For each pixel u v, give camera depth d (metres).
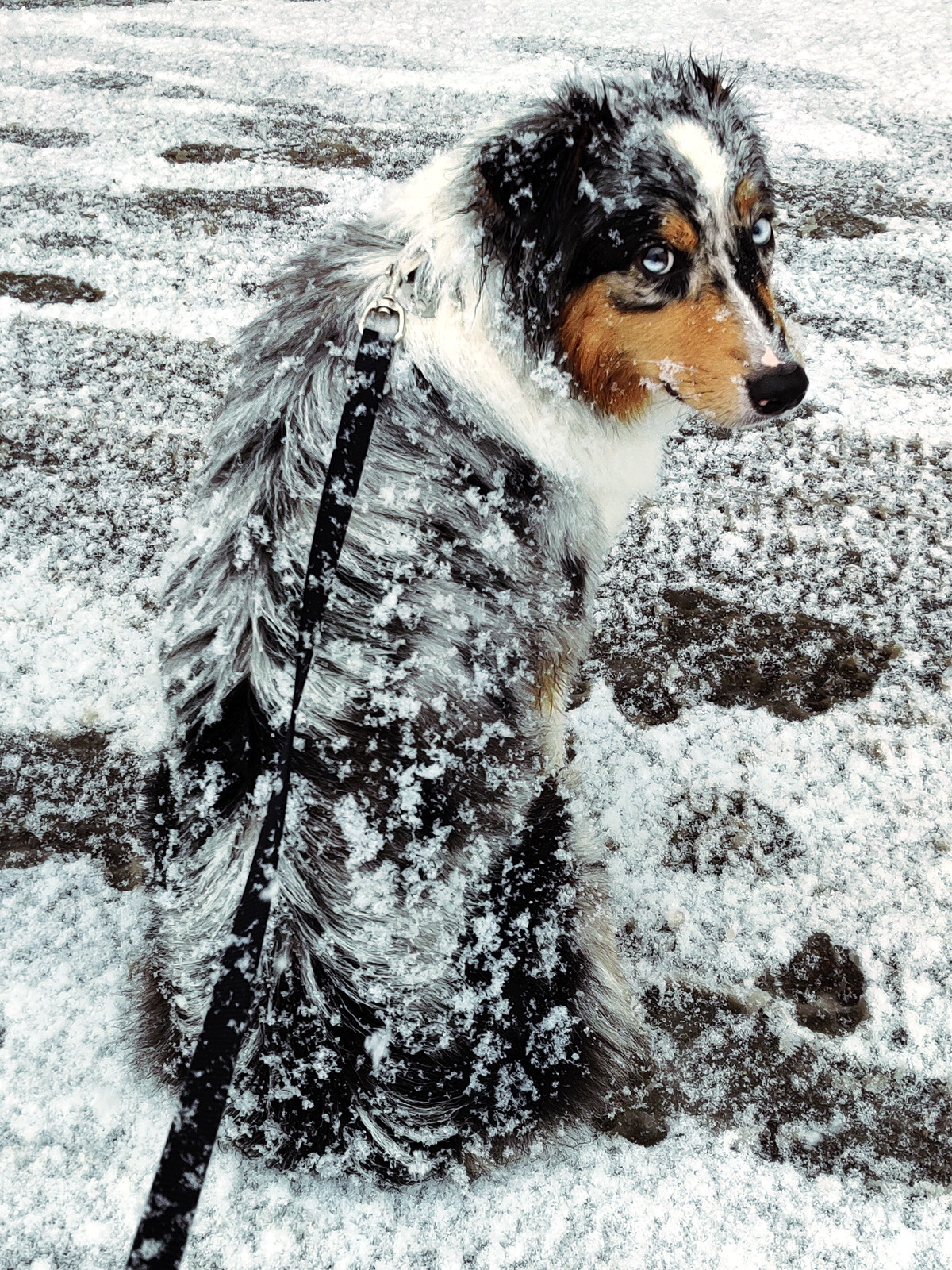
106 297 4.35
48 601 3.14
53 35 7.06
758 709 2.89
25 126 5.73
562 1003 1.95
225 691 1.85
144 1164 1.97
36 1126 2.03
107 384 3.93
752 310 2.06
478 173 2.06
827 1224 1.93
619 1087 2.12
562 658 2.36
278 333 2.15
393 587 1.89
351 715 1.79
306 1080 1.80
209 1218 1.92
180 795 1.87
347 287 2.12
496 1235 1.91
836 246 4.75
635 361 2.15
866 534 3.41
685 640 3.08
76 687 2.91
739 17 7.32
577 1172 2.00
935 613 3.15
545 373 2.13
